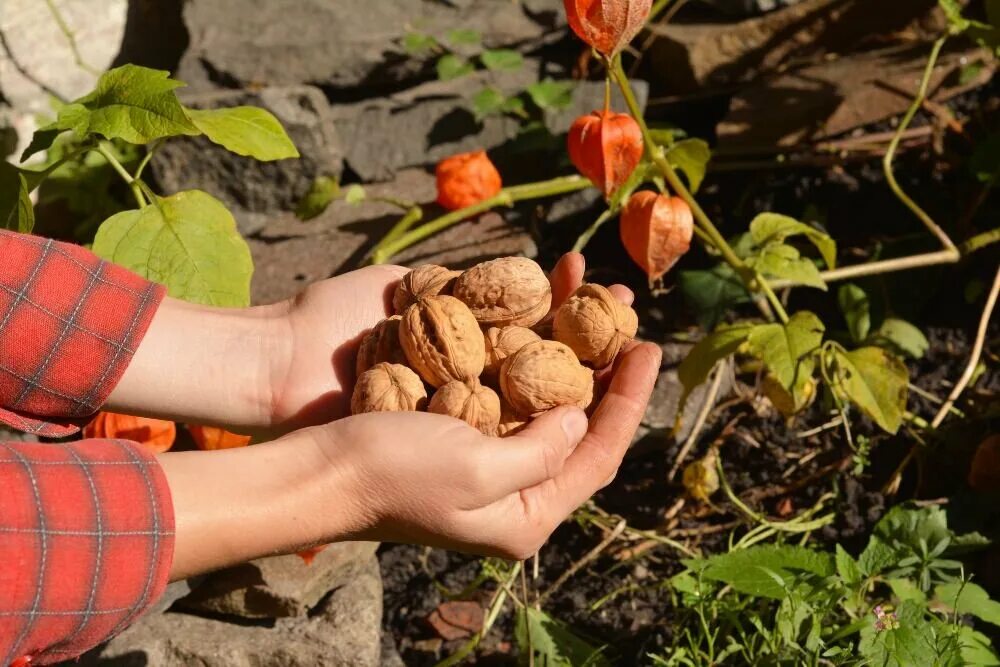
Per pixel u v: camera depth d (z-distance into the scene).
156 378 0.95
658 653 1.10
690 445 1.22
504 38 1.46
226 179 1.39
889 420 1.12
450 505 0.87
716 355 1.14
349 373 0.98
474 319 0.94
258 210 1.40
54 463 0.81
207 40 1.43
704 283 1.28
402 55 1.43
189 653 1.07
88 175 1.45
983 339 1.24
